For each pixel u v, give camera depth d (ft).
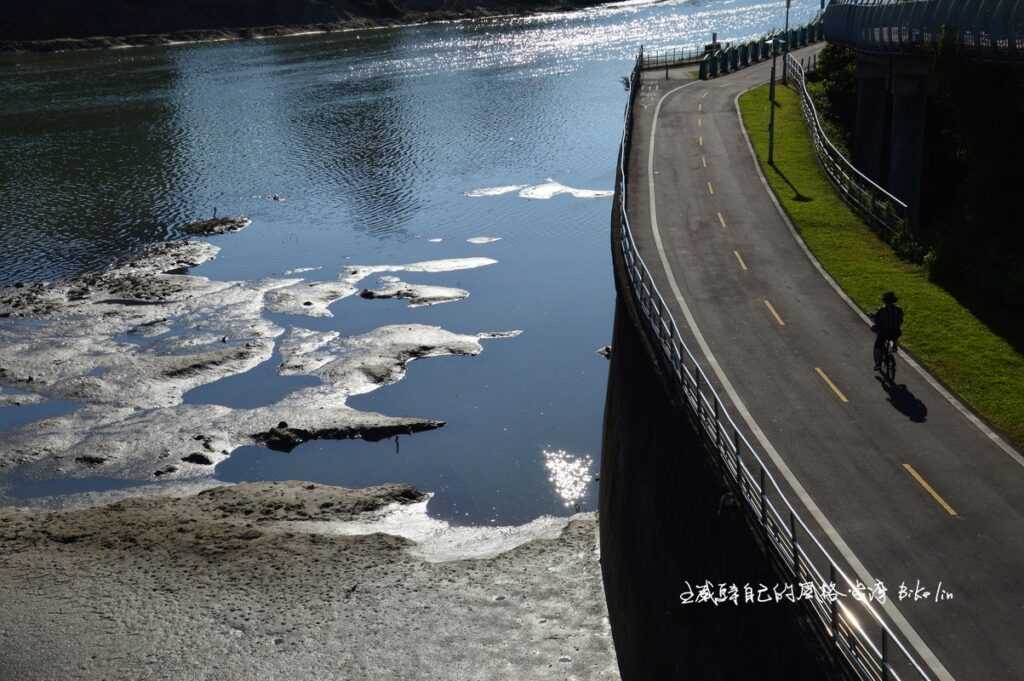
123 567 102.99
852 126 204.33
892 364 88.84
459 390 142.41
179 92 410.93
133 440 132.05
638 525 82.79
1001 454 75.72
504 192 249.34
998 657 55.36
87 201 253.44
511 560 100.89
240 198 253.85
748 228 132.67
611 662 86.74
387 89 403.75
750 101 216.74
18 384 150.51
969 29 118.42
